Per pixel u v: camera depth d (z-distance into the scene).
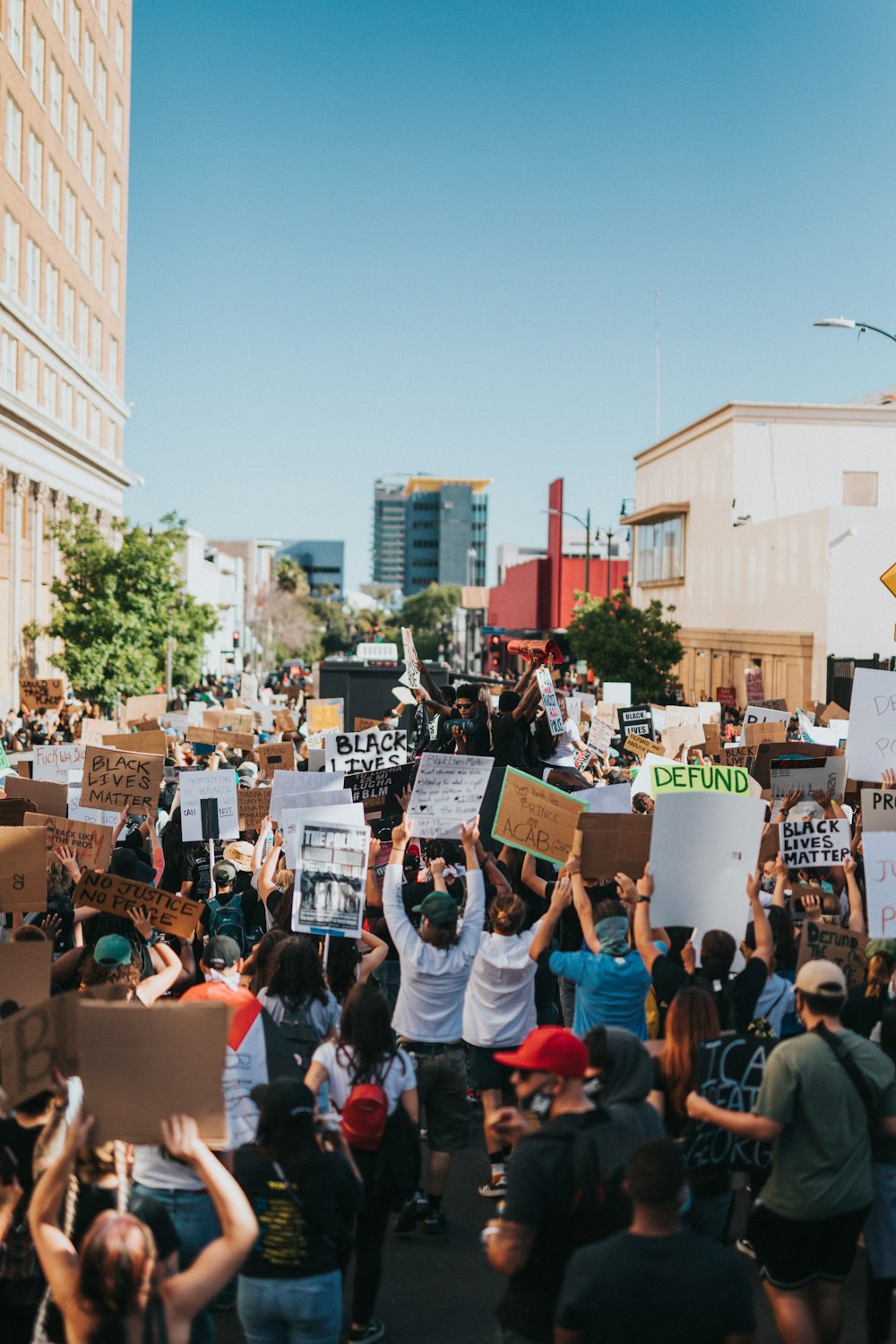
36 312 47.16
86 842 9.06
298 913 7.08
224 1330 5.95
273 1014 6.49
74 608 44.34
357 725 19.55
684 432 55.53
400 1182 5.77
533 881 9.09
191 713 23.94
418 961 6.98
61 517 52.00
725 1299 3.76
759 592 45.69
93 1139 4.05
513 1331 4.35
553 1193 4.31
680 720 21.28
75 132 52.78
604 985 6.53
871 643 39.06
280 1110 4.77
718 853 6.67
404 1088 5.84
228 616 109.19
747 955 7.16
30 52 45.31
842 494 49.19
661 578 59.09
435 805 8.30
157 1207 4.26
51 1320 4.31
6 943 5.21
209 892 11.25
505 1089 7.55
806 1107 5.02
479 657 104.56
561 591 85.75
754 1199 6.09
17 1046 4.41
